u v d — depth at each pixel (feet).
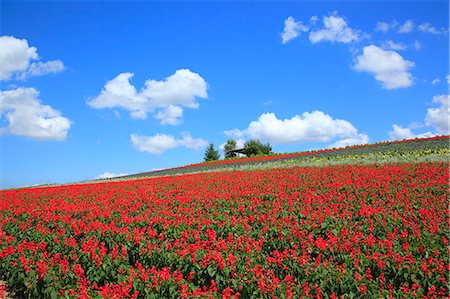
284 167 91.20
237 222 41.01
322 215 40.22
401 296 25.94
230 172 92.94
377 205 46.16
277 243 35.24
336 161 90.74
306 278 28.68
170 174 123.03
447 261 29.50
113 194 70.44
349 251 32.55
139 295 29.48
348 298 27.04
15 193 82.43
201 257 31.45
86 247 35.47
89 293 29.86
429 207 43.57
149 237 38.09
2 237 43.88
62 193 77.71
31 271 32.76
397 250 31.35
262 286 27.02
